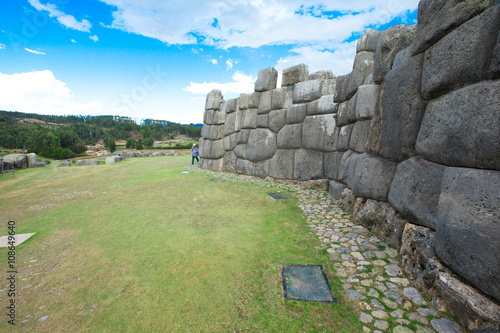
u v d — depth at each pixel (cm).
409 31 340
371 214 350
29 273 260
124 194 618
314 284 237
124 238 350
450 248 186
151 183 760
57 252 307
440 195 208
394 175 312
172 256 296
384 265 260
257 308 206
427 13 240
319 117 665
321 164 665
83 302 214
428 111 241
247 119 888
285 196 588
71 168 1134
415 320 184
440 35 222
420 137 251
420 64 261
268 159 813
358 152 448
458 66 197
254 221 418
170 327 186
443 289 191
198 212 470
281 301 214
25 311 203
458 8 199
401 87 290
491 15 170
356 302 209
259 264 276
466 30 190
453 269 187
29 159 1175
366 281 237
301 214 450
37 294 225
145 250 312
